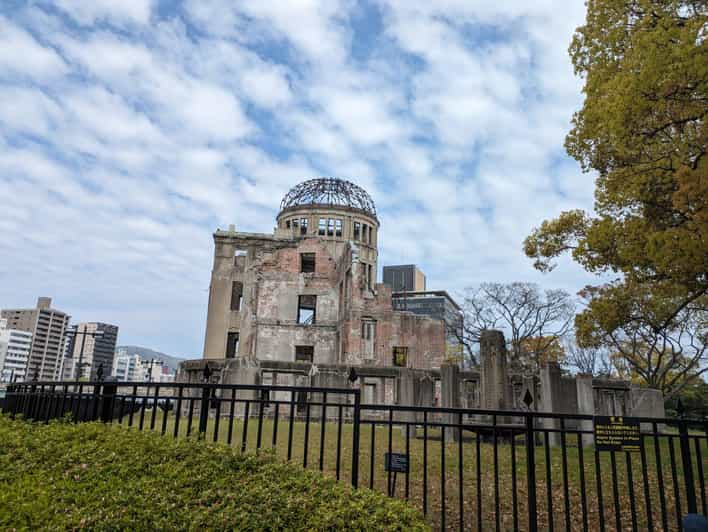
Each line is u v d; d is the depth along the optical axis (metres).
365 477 7.60
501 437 12.67
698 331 26.27
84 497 3.86
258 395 17.92
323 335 31.98
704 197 9.86
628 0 11.91
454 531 5.66
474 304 38.56
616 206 13.05
